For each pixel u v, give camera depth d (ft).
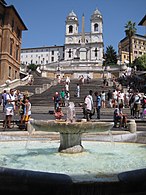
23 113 43.37
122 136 32.60
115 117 45.60
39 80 152.66
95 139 33.81
